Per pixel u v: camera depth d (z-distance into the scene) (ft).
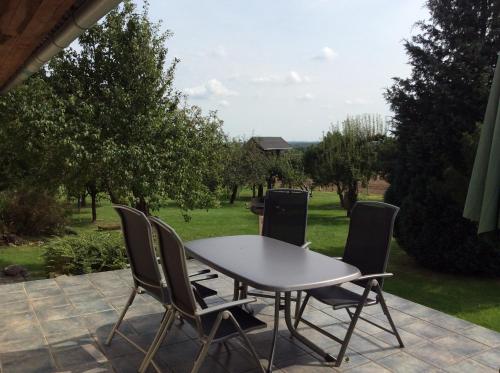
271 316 12.23
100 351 9.92
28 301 13.24
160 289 8.53
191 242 11.79
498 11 22.98
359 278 8.80
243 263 9.32
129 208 8.48
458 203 21.67
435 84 24.39
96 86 29.76
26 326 11.30
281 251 10.61
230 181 64.85
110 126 28.07
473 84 22.56
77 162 26.68
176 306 7.96
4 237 33.91
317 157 59.72
